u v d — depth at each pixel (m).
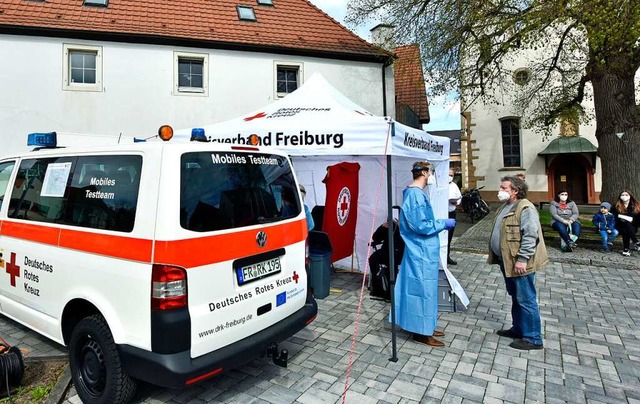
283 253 3.28
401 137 3.82
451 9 10.05
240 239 2.87
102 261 2.76
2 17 10.73
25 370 3.46
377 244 5.61
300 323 3.30
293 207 3.52
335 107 4.75
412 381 3.35
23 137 10.77
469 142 22.62
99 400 2.79
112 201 2.80
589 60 9.78
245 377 3.41
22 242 3.47
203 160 2.81
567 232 8.50
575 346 4.04
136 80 11.61
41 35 10.87
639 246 8.14
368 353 3.88
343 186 5.96
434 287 3.92
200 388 3.22
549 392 3.18
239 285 2.85
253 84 12.66
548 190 20.98
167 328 2.43
